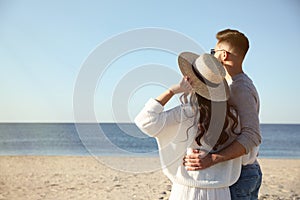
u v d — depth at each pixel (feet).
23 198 24.97
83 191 26.68
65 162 44.55
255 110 9.27
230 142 9.29
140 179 30.27
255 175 10.31
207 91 8.82
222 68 8.89
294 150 112.47
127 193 25.34
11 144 127.03
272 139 159.12
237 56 9.87
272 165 43.09
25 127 213.05
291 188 27.20
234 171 9.42
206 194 9.12
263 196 24.43
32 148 114.62
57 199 24.30
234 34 9.96
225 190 9.28
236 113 9.23
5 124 236.02
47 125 230.07
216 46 10.19
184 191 9.20
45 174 34.71
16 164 43.50
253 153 9.80
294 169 38.40
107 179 30.99
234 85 9.52
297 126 250.57
